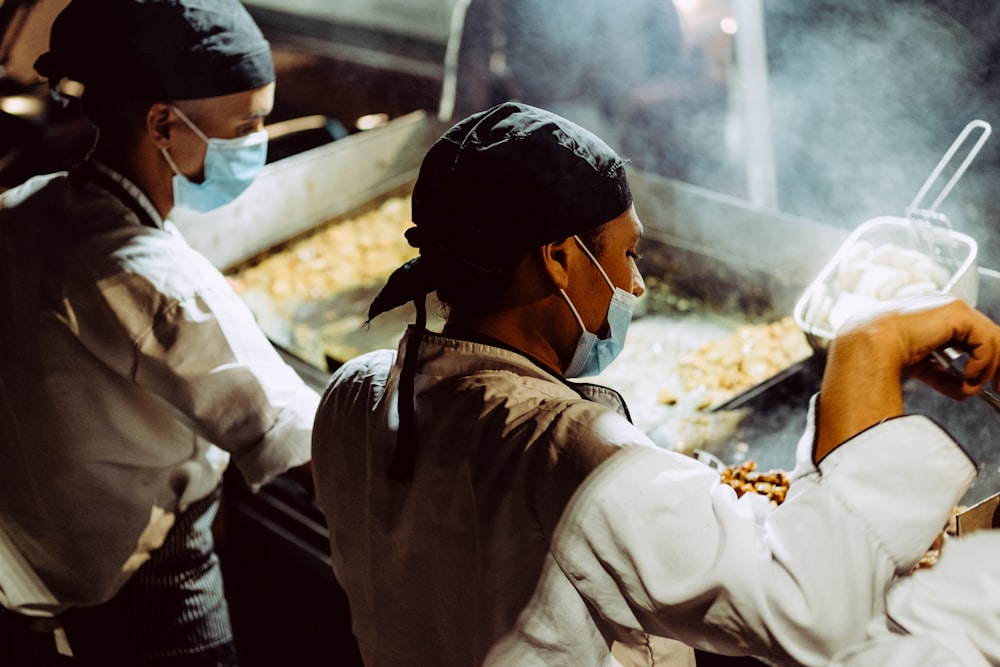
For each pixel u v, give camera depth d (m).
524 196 0.92
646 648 1.04
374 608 1.13
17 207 1.60
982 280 1.83
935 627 0.83
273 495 2.26
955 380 0.96
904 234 1.83
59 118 3.31
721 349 2.25
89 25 1.48
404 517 1.03
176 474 1.78
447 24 5.06
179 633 1.90
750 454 1.80
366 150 3.07
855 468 0.86
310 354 2.50
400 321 2.60
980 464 1.64
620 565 0.88
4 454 1.69
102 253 1.52
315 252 2.92
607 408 0.95
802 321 1.74
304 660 2.36
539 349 1.03
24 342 1.58
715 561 0.85
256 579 2.39
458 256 0.97
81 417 1.61
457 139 1.00
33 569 1.80
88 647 1.91
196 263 1.57
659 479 0.88
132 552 1.78
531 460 0.92
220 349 1.54
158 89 1.49
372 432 1.06
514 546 0.93
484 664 0.99
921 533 0.86
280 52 5.20
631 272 1.04
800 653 0.85
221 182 1.65
